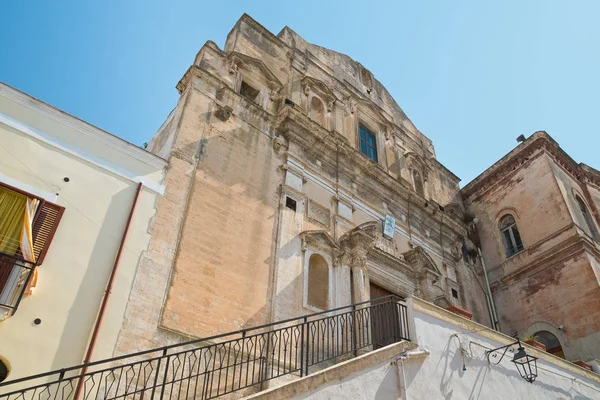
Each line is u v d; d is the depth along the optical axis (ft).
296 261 43.98
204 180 42.11
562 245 58.39
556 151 69.00
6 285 28.37
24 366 27.17
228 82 51.47
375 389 27.73
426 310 33.50
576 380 39.29
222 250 39.52
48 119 35.50
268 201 45.93
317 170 53.31
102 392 28.63
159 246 36.04
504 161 72.02
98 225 33.96
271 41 61.72
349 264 47.65
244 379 34.76
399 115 77.66
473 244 69.72
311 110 60.64
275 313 39.40
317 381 25.85
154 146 49.19
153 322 32.83
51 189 33.12
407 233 59.82
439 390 30.40
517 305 60.85
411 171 69.82
